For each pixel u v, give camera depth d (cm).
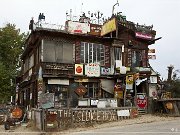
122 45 3012
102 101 2625
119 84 2897
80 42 2820
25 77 3550
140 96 2878
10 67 4006
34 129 2116
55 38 2705
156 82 3147
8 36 4006
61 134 1856
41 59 2620
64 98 2688
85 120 2184
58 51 2706
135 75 2673
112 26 2761
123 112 2427
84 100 2605
